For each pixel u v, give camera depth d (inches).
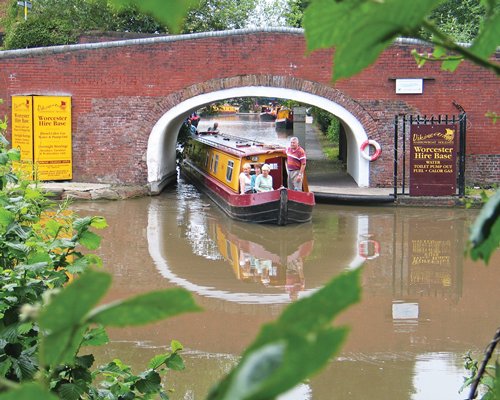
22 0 1257.4
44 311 31.9
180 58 929.5
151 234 719.7
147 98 936.9
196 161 1091.9
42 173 928.9
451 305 496.1
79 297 31.8
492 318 467.2
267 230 747.4
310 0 33.9
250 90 925.8
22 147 930.1
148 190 944.3
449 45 40.5
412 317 469.1
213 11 1269.7
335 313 28.0
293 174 808.9
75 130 941.8
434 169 842.8
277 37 918.4
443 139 837.8
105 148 944.9
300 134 1338.6
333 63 36.2
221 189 864.9
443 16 796.0
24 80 936.3
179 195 971.9
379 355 398.3
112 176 948.6
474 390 62.2
